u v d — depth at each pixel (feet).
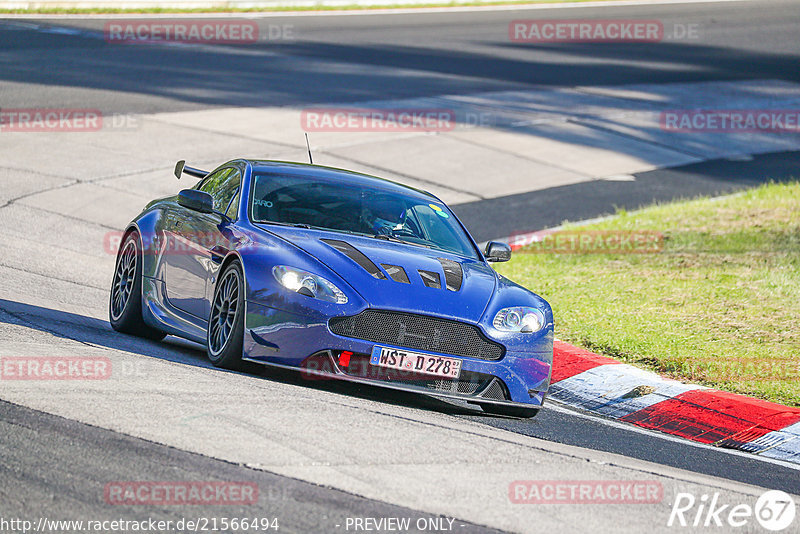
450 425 69.67
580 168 220.23
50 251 133.28
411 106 258.98
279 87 268.82
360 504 49.85
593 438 76.07
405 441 62.03
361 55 330.13
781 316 117.80
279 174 91.91
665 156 238.68
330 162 201.67
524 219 178.70
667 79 329.31
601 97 293.02
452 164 211.41
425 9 460.14
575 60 353.72
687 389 91.50
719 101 301.84
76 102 230.07
